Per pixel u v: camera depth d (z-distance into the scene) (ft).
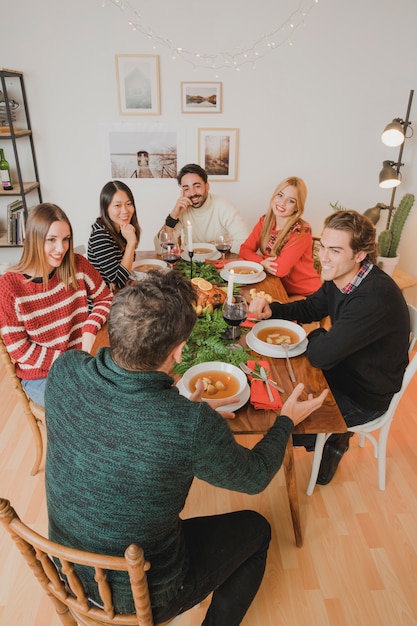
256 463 3.24
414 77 10.68
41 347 5.69
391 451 7.11
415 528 5.84
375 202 11.91
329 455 6.30
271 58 10.46
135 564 2.53
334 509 6.11
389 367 5.23
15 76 10.07
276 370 4.85
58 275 5.68
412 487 6.47
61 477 2.84
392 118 11.05
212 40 10.27
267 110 10.94
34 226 5.14
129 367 2.75
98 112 10.82
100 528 2.82
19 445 7.12
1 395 8.31
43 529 5.76
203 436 2.69
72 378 2.90
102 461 2.68
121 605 3.09
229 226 9.25
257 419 4.08
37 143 11.05
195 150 11.28
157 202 11.76
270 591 5.09
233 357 4.88
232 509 6.11
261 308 5.90
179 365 4.78
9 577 5.20
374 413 5.67
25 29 9.99
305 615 4.86
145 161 11.32
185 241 9.47
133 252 7.67
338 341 4.79
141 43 10.24
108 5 9.86
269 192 11.78
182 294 2.83
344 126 11.12
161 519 2.89
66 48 10.20
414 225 11.50
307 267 8.52
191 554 3.64
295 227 7.97
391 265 10.39
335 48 10.40
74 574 2.91
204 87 10.66
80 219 11.93
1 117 10.30
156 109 10.84
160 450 2.63
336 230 4.89
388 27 10.22
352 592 5.08
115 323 2.72
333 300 5.75
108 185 7.56
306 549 5.57
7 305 5.29
